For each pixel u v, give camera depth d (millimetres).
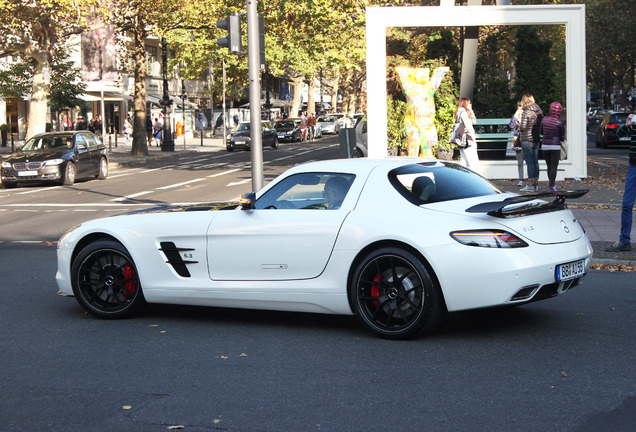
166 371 5500
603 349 5793
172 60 59781
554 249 5898
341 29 35219
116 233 7109
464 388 4941
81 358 5895
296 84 74938
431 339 6180
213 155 42375
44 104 32438
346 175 6535
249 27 12367
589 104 110875
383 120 20469
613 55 58625
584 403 4609
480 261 5723
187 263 6906
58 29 33125
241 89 66938
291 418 4465
